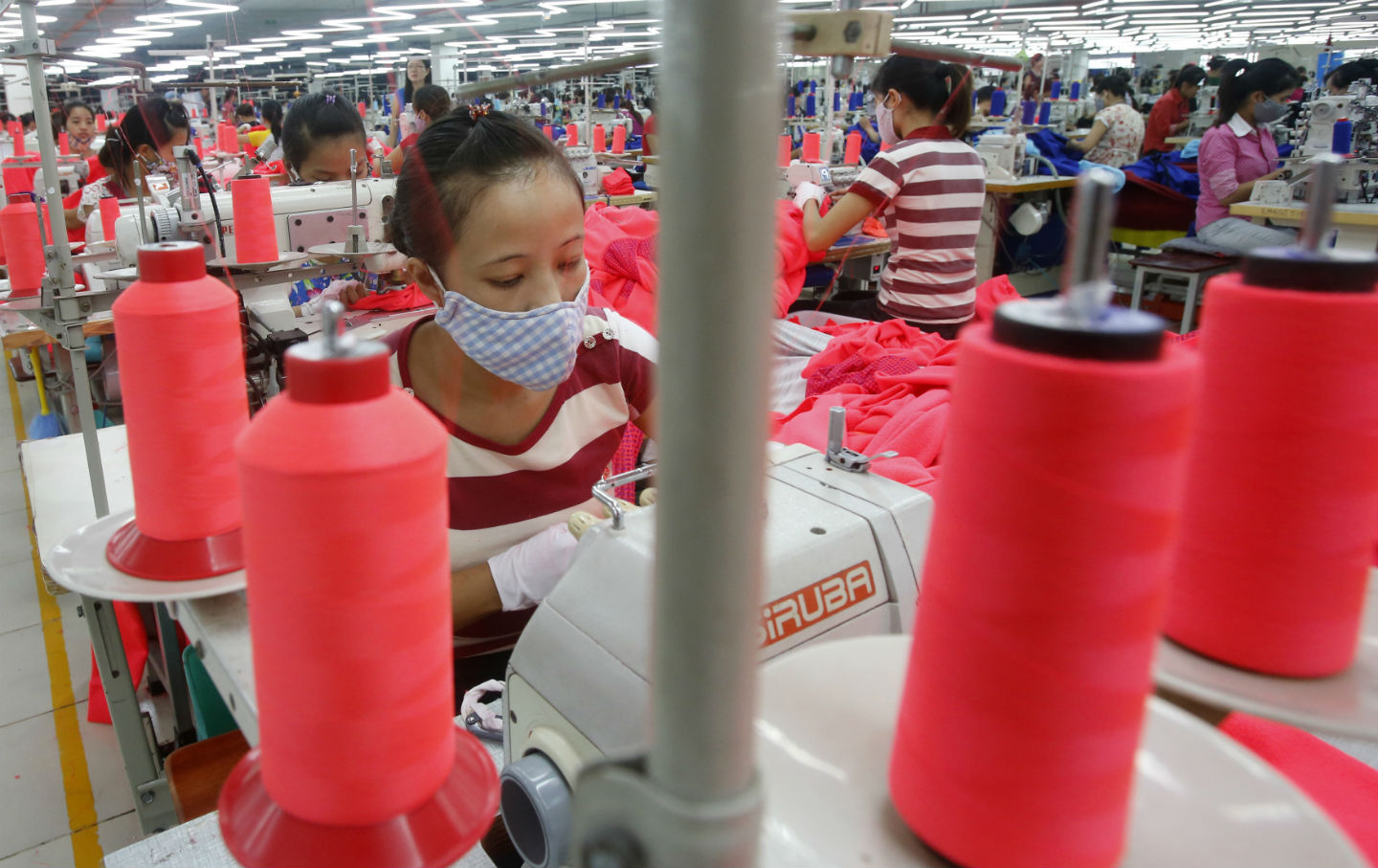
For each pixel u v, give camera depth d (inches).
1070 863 13.3
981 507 12.4
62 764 77.9
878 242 152.3
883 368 89.4
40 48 59.1
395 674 16.4
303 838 17.0
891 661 19.4
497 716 38.5
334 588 15.3
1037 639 12.2
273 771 17.4
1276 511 17.0
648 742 11.3
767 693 17.9
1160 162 211.5
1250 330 16.6
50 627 99.0
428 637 16.9
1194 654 19.0
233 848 17.7
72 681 89.4
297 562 15.2
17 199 83.4
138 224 77.9
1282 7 381.1
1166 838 15.1
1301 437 16.3
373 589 15.5
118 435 67.7
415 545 16.0
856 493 35.2
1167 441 11.7
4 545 116.7
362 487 14.9
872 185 109.1
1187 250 158.7
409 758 17.2
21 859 67.9
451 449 47.4
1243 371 16.8
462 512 48.3
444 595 17.3
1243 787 16.4
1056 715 12.4
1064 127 343.6
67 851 68.6
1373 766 32.1
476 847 30.5
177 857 34.3
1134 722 13.1
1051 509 11.7
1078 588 11.9
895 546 33.3
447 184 39.8
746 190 9.0
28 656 93.9
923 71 107.1
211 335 25.2
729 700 10.5
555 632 28.7
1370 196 144.6
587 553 29.5
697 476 9.7
